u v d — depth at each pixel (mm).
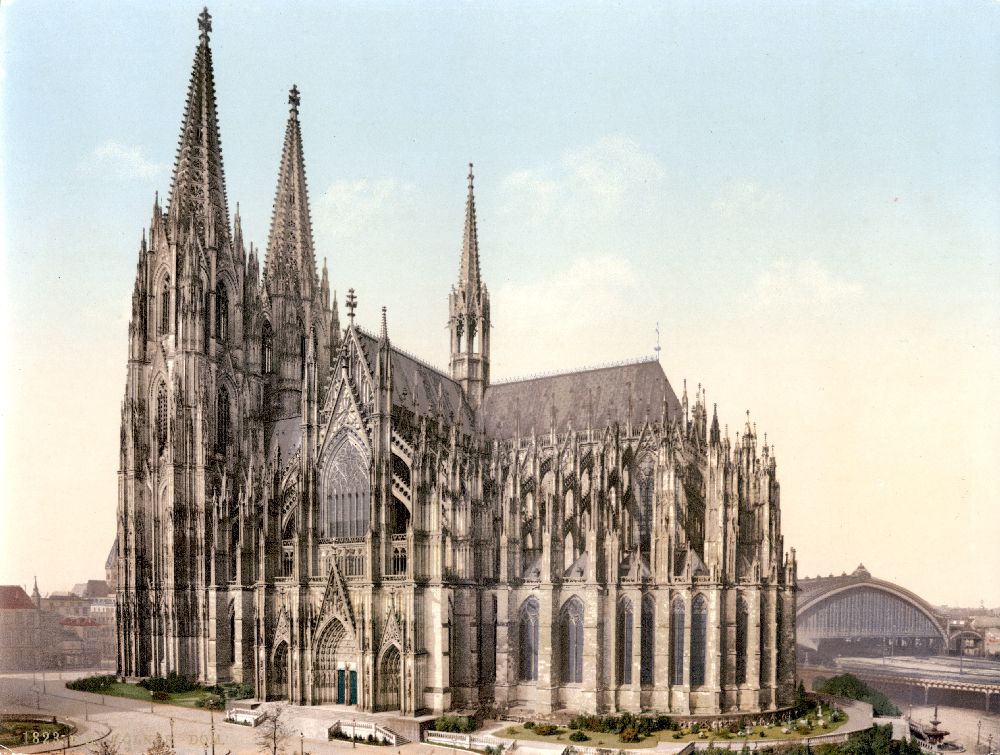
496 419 141250
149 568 133125
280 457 135125
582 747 88125
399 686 103375
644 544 120125
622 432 126438
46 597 176500
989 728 117375
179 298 136875
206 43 146500
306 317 156625
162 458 134875
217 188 145375
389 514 108500
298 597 110500
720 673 101500
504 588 108312
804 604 140750
